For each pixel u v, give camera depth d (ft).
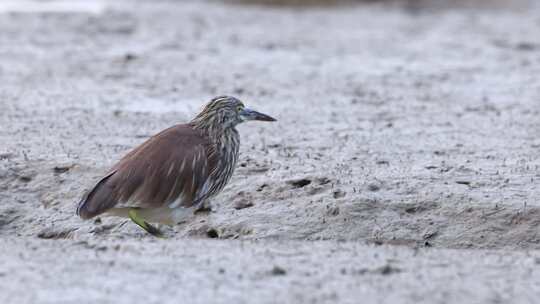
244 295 33.68
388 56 88.22
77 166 50.67
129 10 109.40
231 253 38.45
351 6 122.72
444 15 116.67
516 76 79.66
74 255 37.83
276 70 80.69
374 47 92.79
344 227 44.78
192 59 83.82
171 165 41.14
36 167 50.60
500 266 37.68
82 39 91.04
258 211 46.19
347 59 86.28
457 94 72.49
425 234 44.50
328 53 89.10
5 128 58.54
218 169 43.14
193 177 41.78
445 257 38.88
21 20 99.45
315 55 87.81
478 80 77.92
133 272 35.78
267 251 38.86
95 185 40.50
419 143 57.31
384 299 33.65
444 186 47.70
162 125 60.75
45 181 49.42
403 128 61.36
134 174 40.50
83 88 71.36
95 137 57.00
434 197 46.32
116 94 69.67
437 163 52.37
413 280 35.58
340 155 53.93
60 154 52.70
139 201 40.47
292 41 94.89
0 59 81.05
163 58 83.56
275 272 35.94
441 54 89.35
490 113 66.13
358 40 96.78
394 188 47.60
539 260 38.58
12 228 46.55
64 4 114.62
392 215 45.37
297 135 58.85
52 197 48.32
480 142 57.77
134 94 69.92
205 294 33.71
